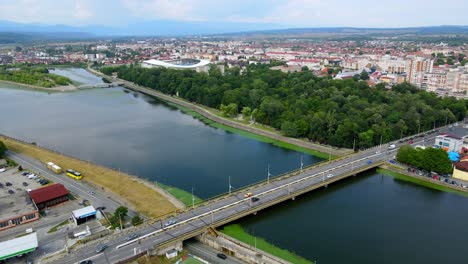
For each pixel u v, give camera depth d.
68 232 174.12
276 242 173.62
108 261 150.12
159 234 171.12
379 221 194.88
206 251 166.00
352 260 161.00
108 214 191.25
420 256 165.00
